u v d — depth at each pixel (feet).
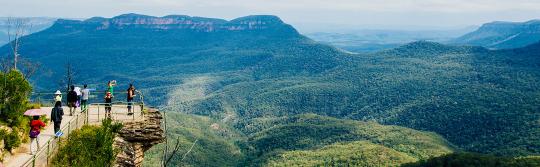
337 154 645.92
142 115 120.67
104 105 130.41
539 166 407.23
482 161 428.97
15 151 95.09
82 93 124.98
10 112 105.19
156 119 122.52
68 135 99.76
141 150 114.21
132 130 112.88
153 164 492.13
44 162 92.12
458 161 439.63
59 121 103.55
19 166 88.74
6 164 89.30
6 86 106.73
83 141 99.66
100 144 101.04
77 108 130.21
